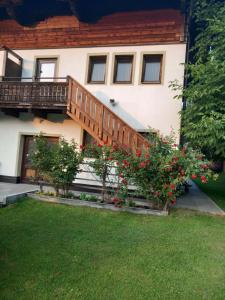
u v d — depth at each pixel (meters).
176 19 9.84
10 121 11.24
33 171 11.06
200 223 6.26
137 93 10.05
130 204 7.23
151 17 10.09
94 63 10.80
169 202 6.93
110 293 3.41
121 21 10.35
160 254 4.56
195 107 8.30
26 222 5.93
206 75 8.20
